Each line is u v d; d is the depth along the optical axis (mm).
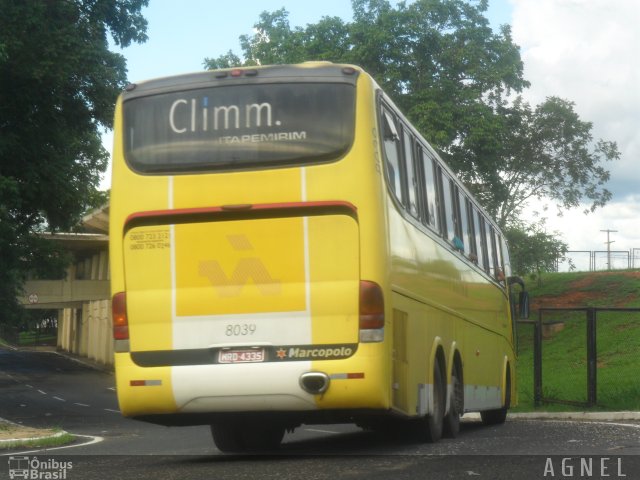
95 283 83438
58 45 32031
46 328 160000
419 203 13492
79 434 23859
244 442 13695
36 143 34031
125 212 11367
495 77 51031
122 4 35125
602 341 47719
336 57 51062
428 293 13547
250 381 10867
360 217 10914
